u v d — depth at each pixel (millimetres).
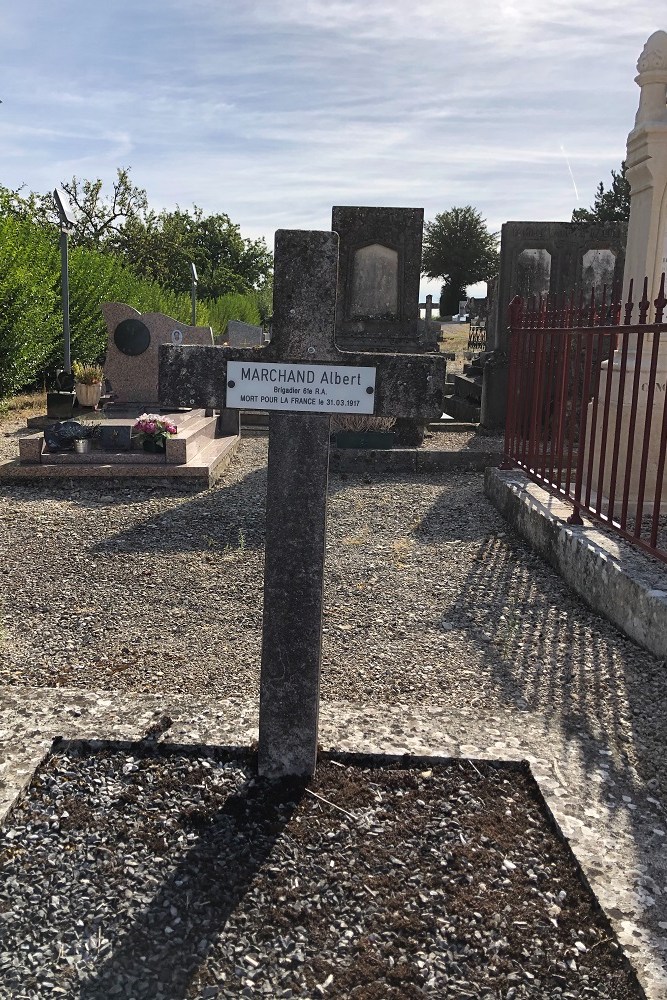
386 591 5488
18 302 14977
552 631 4777
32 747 3016
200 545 6484
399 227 11312
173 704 3430
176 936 2264
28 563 5977
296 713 2908
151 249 40219
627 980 2145
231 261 57656
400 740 3184
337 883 2465
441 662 4355
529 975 2164
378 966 2180
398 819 2750
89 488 8406
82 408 12312
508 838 2676
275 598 2854
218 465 9180
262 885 2449
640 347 5043
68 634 4723
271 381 2758
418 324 11555
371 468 9805
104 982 2117
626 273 6758
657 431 6297
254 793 2863
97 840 2609
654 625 4348
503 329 12156
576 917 2350
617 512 6230
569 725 3572
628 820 2773
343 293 11461
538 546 6199
